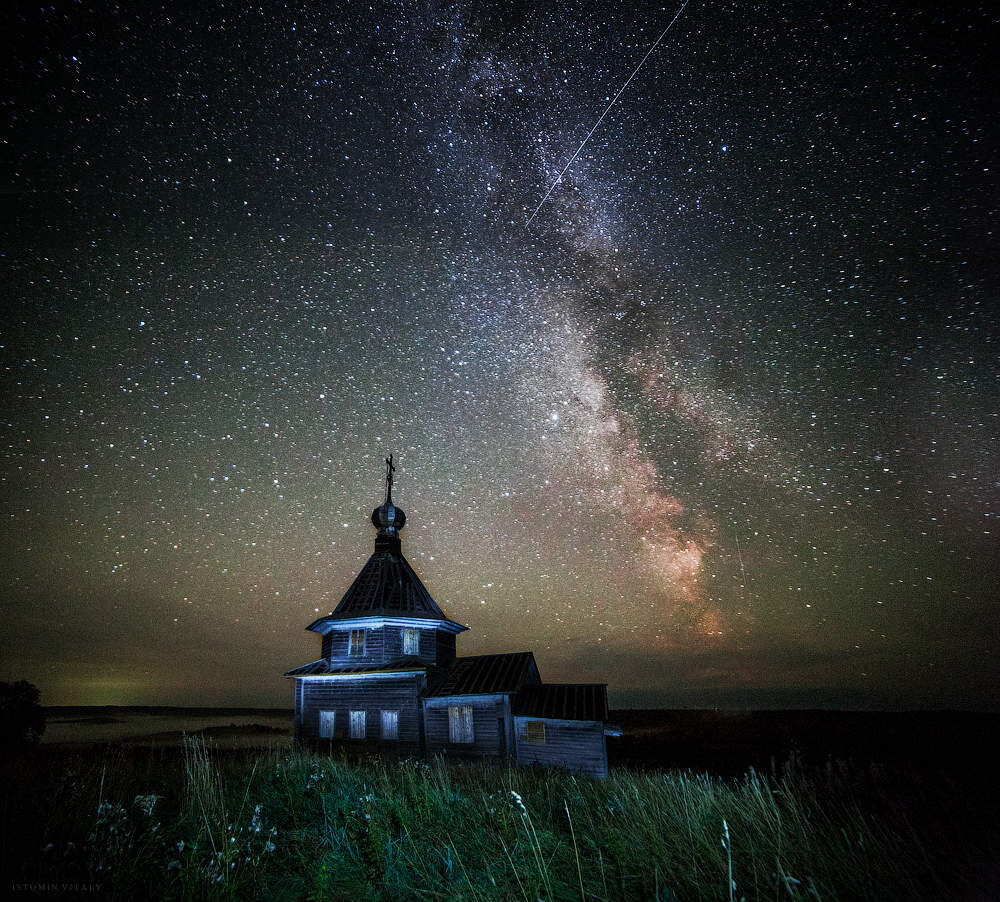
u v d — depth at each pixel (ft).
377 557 98.22
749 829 22.43
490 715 72.49
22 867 16.55
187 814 24.62
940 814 23.84
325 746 80.38
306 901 17.57
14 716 74.54
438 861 21.18
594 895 17.53
